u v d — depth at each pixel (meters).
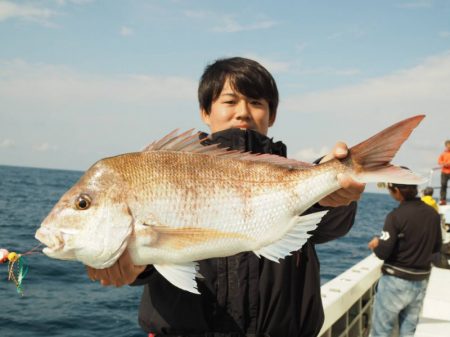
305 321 0.88
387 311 2.03
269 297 0.84
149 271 0.82
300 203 0.82
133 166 0.79
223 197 0.80
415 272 1.99
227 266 0.84
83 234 0.77
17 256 0.83
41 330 2.52
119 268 0.78
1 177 29.69
